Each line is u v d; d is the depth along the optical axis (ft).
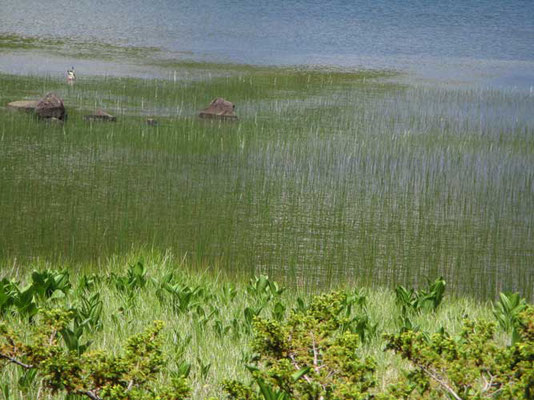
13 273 38.19
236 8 221.66
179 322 29.04
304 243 47.16
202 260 43.11
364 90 110.83
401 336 21.47
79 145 67.92
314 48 159.84
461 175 66.03
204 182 59.16
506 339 29.37
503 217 54.70
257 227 49.55
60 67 114.62
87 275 37.04
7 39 142.41
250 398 19.75
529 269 44.73
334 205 55.42
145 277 35.81
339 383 19.26
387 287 40.32
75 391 19.63
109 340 26.94
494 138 81.46
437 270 44.04
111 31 164.14
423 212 55.01
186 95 97.50
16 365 23.00
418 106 99.35
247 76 117.70
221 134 76.13
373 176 64.18
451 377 20.25
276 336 21.99
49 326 22.12
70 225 47.44
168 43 151.64
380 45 169.89
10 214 48.85
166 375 23.77
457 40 183.01
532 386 19.63
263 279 34.12
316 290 39.27
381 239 48.80
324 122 85.92
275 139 75.72
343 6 242.37
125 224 48.29
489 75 133.59
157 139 71.77
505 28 207.51
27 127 72.79
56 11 193.47
